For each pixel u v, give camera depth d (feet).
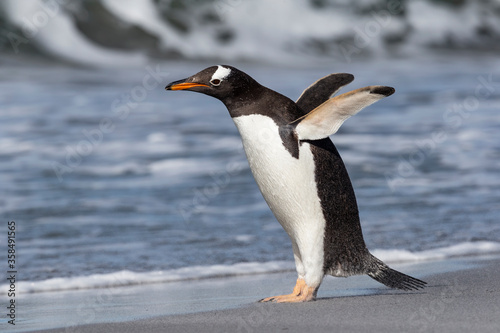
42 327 32.19
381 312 31.35
